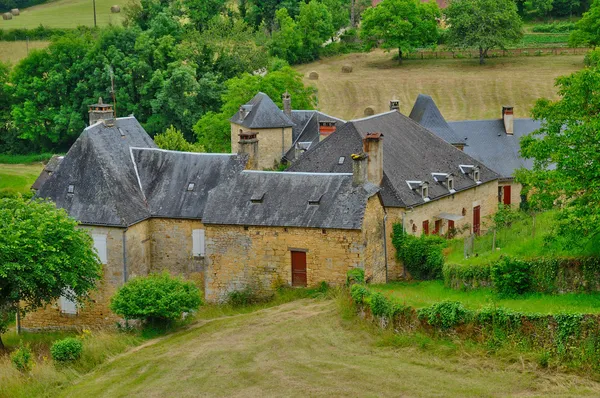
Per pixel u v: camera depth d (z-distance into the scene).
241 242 50.72
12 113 115.62
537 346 34.72
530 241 44.00
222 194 52.19
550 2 132.00
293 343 39.97
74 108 116.69
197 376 37.47
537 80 111.88
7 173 103.81
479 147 74.25
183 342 42.75
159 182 56.19
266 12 144.38
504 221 54.91
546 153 44.00
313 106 104.06
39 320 53.47
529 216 53.31
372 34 127.94
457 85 114.38
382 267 52.56
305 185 51.12
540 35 125.69
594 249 40.00
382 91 115.75
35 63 118.19
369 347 38.62
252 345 40.41
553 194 45.09
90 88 116.44
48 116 116.12
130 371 39.38
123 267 52.47
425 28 125.56
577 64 115.25
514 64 118.50
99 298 53.00
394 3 125.31
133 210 53.75
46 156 115.19
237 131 80.31
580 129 41.09
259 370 37.19
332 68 126.94
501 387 32.84
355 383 34.62
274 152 78.62
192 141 115.19
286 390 34.78
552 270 40.09
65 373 40.41
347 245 48.62
